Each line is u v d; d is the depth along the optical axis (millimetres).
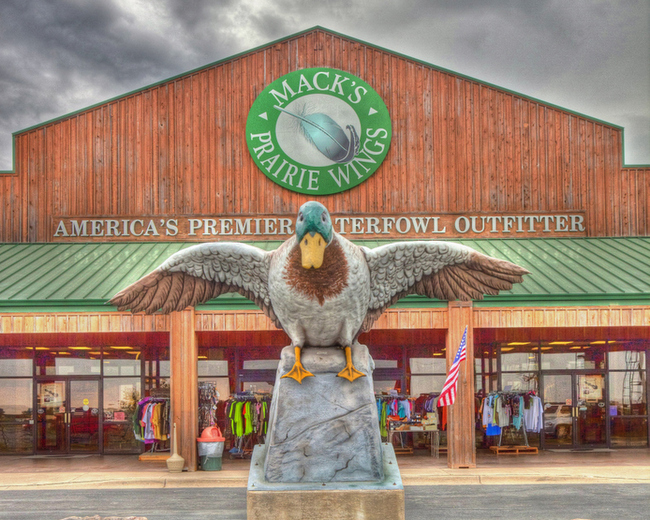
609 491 13953
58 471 16234
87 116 21094
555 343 19531
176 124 21094
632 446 19438
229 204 20953
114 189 20953
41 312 15688
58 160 21000
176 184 20953
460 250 5965
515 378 19438
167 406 18141
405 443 19078
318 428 5797
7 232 20844
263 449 6715
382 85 21328
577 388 19484
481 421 19500
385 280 6105
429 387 19250
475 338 19562
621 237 21047
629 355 19578
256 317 15906
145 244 20547
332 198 21078
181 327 15945
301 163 20953
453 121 21219
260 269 5980
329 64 21344
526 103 21281
